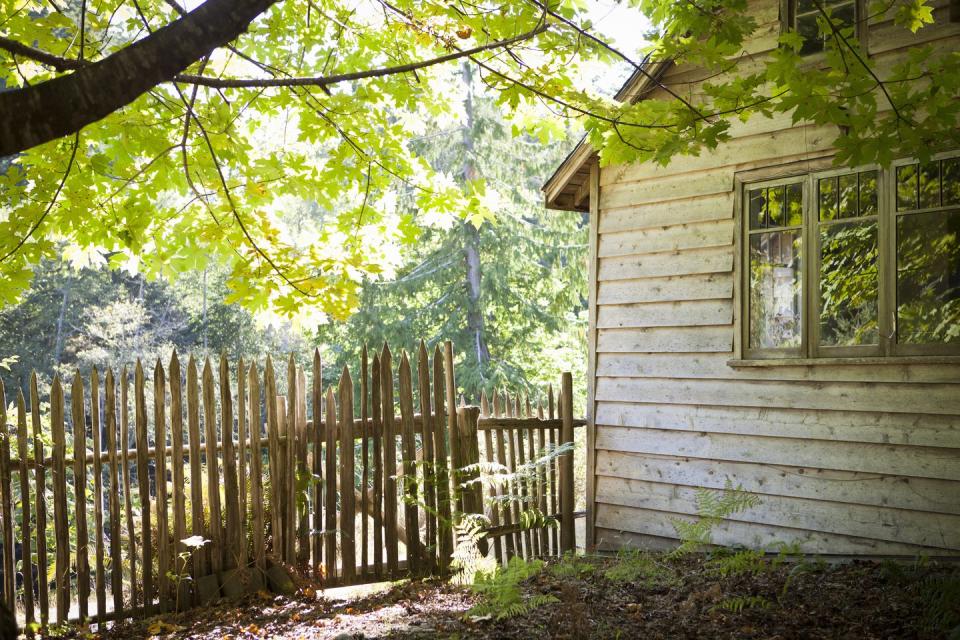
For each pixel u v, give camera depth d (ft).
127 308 77.71
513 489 25.31
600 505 27.32
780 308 23.48
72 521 34.09
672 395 25.62
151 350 79.61
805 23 23.15
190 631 17.35
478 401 61.36
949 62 13.60
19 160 14.06
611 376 27.27
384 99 17.08
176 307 86.79
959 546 19.89
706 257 25.03
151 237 15.62
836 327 22.34
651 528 25.88
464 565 20.79
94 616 18.76
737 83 13.98
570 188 28.96
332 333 65.98
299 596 20.12
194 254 15.69
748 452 23.84
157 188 15.23
